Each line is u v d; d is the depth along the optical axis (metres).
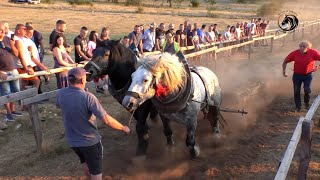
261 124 7.55
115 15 35.59
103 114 3.96
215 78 6.13
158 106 5.07
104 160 5.86
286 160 4.02
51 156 6.02
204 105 5.67
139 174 5.36
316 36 24.27
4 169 5.57
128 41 9.73
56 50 7.99
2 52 6.80
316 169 5.43
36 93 5.96
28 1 42.22
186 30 13.59
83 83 4.10
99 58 5.52
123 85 5.84
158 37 10.98
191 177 5.27
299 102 8.42
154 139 6.71
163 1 53.19
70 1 45.00
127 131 4.14
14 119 7.54
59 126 7.39
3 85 6.88
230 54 16.42
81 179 5.29
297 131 4.60
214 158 5.88
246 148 6.28
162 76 4.68
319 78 12.10
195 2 48.31
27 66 7.26
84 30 8.76
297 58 8.19
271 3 42.44
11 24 25.27
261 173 5.38
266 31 20.44
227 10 43.88
